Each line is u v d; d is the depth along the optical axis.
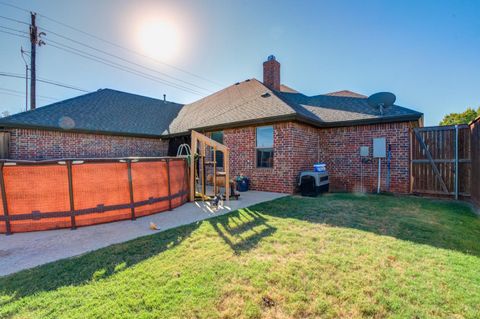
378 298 2.37
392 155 8.31
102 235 4.38
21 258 3.43
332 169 9.60
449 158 7.51
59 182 4.80
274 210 5.95
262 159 9.37
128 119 13.50
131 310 2.21
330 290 2.51
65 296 2.45
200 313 2.17
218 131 11.09
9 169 4.58
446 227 4.54
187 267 3.02
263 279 2.72
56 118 10.84
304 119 8.31
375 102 8.82
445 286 2.57
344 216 5.36
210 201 7.36
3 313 2.19
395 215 5.43
